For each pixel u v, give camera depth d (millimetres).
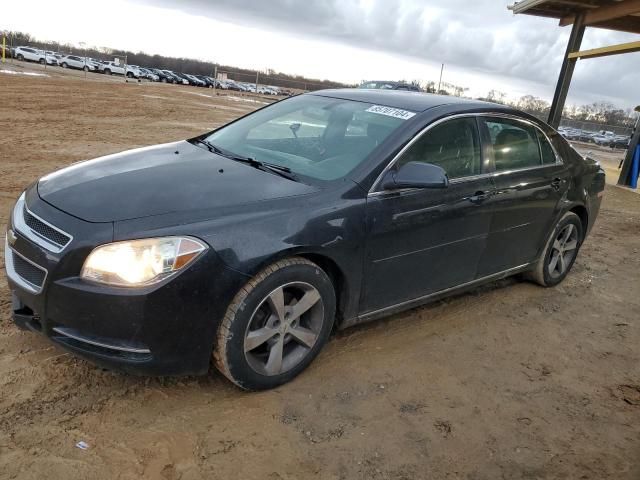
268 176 3303
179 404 2904
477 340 4035
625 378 3730
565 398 3408
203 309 2682
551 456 2848
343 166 3410
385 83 22047
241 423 2807
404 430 2910
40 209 2859
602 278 5758
